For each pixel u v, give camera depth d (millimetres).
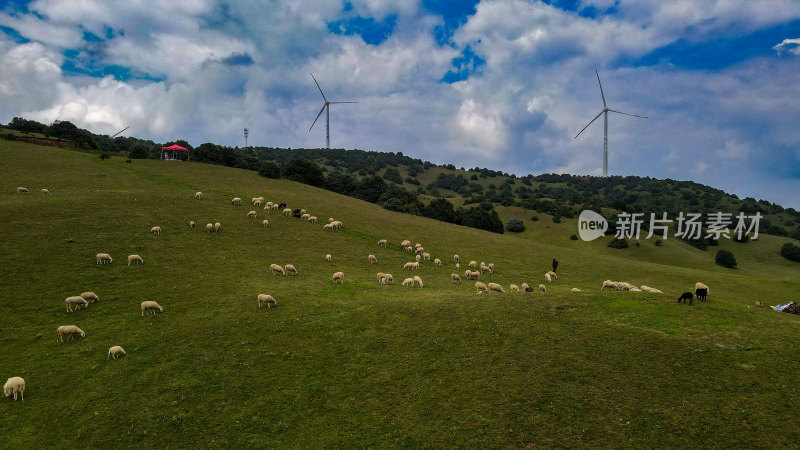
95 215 54250
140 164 100375
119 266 41250
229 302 35219
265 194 86562
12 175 73188
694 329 26953
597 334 26922
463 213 126625
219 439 19844
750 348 24391
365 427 20484
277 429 20531
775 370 22250
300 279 44031
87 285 36469
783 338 25391
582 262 70125
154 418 21016
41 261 39500
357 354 26969
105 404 21844
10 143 96438
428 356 26266
